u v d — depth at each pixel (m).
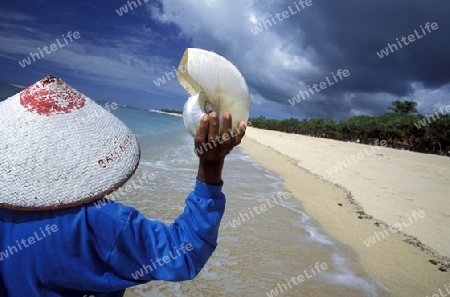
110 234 0.88
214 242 0.99
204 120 0.91
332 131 58.91
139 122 30.50
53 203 0.83
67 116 0.89
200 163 0.99
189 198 0.99
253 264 3.99
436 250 5.15
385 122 45.31
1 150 0.83
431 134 37.09
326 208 7.08
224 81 0.95
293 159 16.70
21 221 0.84
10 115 0.87
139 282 0.93
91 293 0.92
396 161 19.09
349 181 10.75
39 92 0.90
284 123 83.75
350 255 4.67
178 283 3.39
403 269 4.38
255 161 14.32
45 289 0.87
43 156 0.83
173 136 23.08
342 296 3.56
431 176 13.49
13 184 0.81
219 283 3.48
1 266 0.85
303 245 4.80
